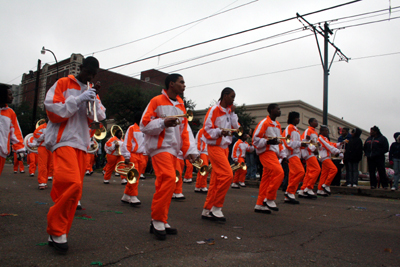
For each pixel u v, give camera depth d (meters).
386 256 3.24
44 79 42.22
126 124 30.59
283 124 25.38
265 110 26.91
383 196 8.68
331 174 8.64
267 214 5.45
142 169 7.16
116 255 2.91
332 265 2.90
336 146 9.50
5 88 4.72
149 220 4.55
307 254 3.20
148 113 3.74
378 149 9.08
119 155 9.97
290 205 6.68
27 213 4.67
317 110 27.41
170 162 3.71
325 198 8.26
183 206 6.16
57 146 3.10
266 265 2.81
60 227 2.92
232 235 3.85
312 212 5.81
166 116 3.87
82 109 3.28
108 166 10.06
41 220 4.25
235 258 2.96
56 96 3.08
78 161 3.23
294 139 7.08
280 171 5.50
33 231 3.66
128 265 2.66
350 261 3.04
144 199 6.86
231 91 4.96
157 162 3.72
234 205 6.44
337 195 9.18
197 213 5.35
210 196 4.80
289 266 2.82
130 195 5.92
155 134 3.67
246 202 6.93
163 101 3.89
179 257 2.92
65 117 3.04
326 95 13.63
